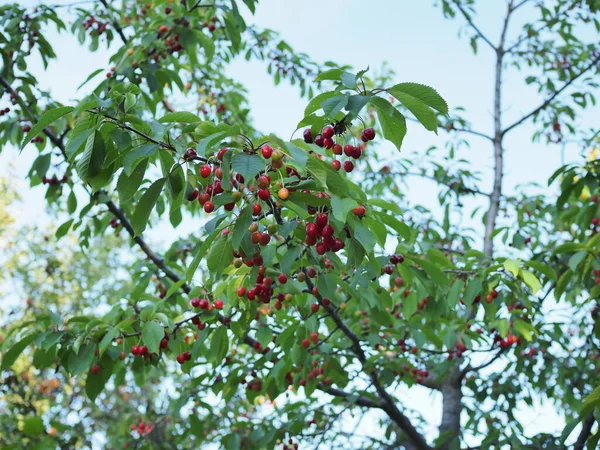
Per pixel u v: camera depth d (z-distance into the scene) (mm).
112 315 5066
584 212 6344
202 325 5188
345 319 6824
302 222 3631
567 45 9695
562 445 5973
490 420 7398
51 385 11883
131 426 8242
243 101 9359
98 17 7574
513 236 7637
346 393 6777
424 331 6262
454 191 9234
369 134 3402
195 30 6824
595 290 5348
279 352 5910
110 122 3289
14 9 6738
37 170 6305
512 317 6324
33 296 15211
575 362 7230
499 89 10117
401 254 4922
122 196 3408
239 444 6238
